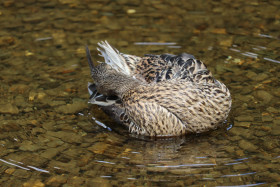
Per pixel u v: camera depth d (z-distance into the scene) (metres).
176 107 14.59
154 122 14.71
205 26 21.95
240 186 12.34
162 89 14.88
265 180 12.54
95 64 19.20
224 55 19.47
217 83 15.87
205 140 14.67
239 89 17.05
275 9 23.25
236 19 22.45
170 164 13.45
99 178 12.89
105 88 15.96
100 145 14.54
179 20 22.61
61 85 17.92
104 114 16.41
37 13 23.61
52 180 12.88
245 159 13.48
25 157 13.92
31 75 18.50
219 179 12.65
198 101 14.55
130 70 16.88
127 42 20.80
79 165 13.51
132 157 13.88
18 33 21.77
